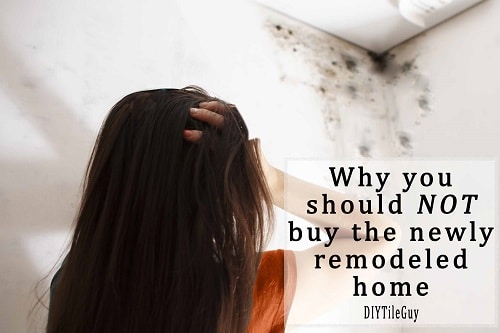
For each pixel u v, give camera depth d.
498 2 1.52
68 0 1.10
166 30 1.27
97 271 0.50
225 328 0.49
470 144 1.54
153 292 0.49
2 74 0.96
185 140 0.53
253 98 1.44
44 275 0.94
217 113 0.57
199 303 0.48
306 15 1.63
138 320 0.48
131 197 0.51
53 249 0.96
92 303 0.49
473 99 1.55
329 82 1.69
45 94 1.01
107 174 0.55
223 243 0.50
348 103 1.73
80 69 1.08
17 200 0.93
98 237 0.51
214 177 0.52
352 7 1.59
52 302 0.57
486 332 1.41
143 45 1.21
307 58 1.65
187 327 0.48
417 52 1.79
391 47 1.88
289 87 1.55
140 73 1.19
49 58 1.03
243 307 0.51
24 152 0.96
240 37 1.46
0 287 0.88
